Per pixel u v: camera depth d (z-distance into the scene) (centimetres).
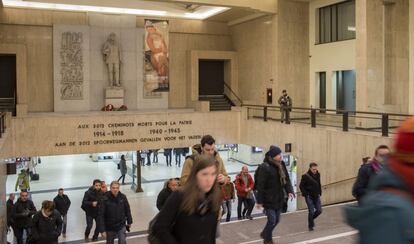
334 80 2244
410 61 1862
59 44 2481
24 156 1934
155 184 2412
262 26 2502
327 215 1025
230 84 2839
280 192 709
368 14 1791
